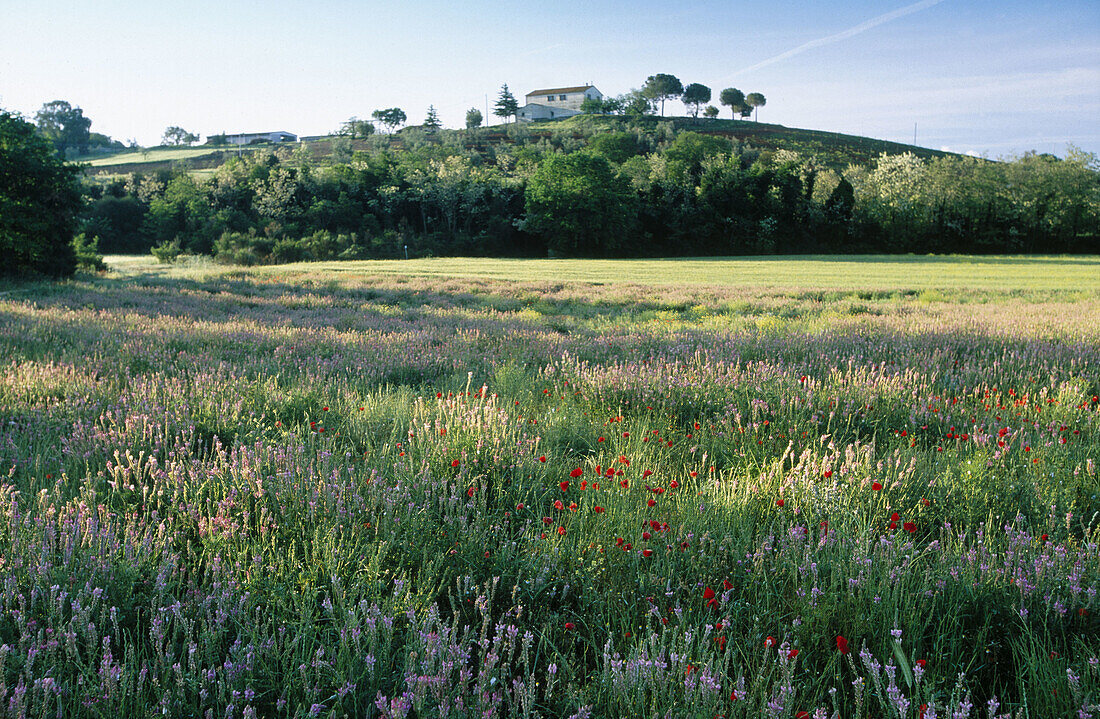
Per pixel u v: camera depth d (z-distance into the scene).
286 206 83.75
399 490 3.90
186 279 35.03
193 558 3.25
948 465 4.55
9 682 2.23
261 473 4.09
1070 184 77.81
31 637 2.32
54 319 13.12
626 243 80.81
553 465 4.74
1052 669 2.38
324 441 5.22
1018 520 3.58
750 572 3.14
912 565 3.19
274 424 5.80
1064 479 4.28
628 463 4.66
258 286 32.16
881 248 83.31
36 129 30.69
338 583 2.86
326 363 9.09
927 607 2.87
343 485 3.86
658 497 4.08
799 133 173.50
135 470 4.11
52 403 6.15
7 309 14.77
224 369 8.20
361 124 174.00
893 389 6.54
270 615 2.77
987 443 4.94
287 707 2.20
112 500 3.97
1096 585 2.83
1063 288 30.48
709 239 82.94
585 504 3.87
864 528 3.43
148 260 70.19
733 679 2.47
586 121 171.75
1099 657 2.43
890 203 83.06
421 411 5.88
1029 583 2.85
